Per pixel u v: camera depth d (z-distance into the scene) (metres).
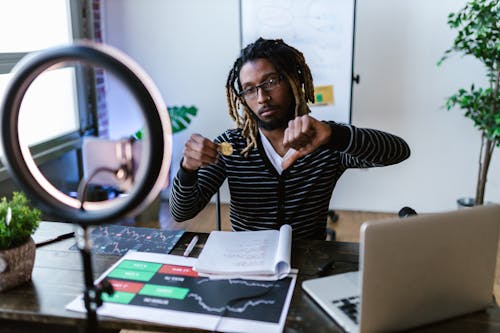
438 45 3.01
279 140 1.35
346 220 3.20
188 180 1.21
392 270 0.79
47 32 2.76
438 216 0.80
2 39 2.35
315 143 1.05
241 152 1.38
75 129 3.06
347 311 0.88
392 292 0.80
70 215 0.65
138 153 0.60
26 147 0.68
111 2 3.30
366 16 3.02
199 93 3.39
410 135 3.18
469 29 2.71
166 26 3.30
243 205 1.41
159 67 3.38
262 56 1.27
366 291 0.78
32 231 1.04
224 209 3.42
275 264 1.04
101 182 0.63
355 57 3.09
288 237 1.16
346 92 2.88
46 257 1.17
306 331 0.85
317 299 0.93
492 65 2.59
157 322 0.87
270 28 2.85
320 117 2.95
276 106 1.29
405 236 0.78
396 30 3.02
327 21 2.79
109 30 3.35
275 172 1.36
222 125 3.43
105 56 0.56
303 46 2.85
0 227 0.97
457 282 0.85
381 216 3.28
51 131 2.79
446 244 0.82
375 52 3.07
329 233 2.88
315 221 1.39
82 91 3.07
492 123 2.62
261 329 0.85
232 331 0.84
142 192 0.60
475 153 3.16
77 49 0.57
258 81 1.27
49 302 0.96
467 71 3.03
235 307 0.92
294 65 1.30
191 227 3.09
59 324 0.98
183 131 3.45
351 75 2.85
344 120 2.94
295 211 1.38
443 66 3.04
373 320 0.80
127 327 0.88
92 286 0.70
